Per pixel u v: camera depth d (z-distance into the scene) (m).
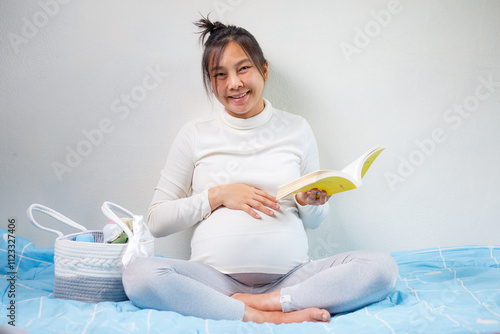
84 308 1.27
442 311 1.23
